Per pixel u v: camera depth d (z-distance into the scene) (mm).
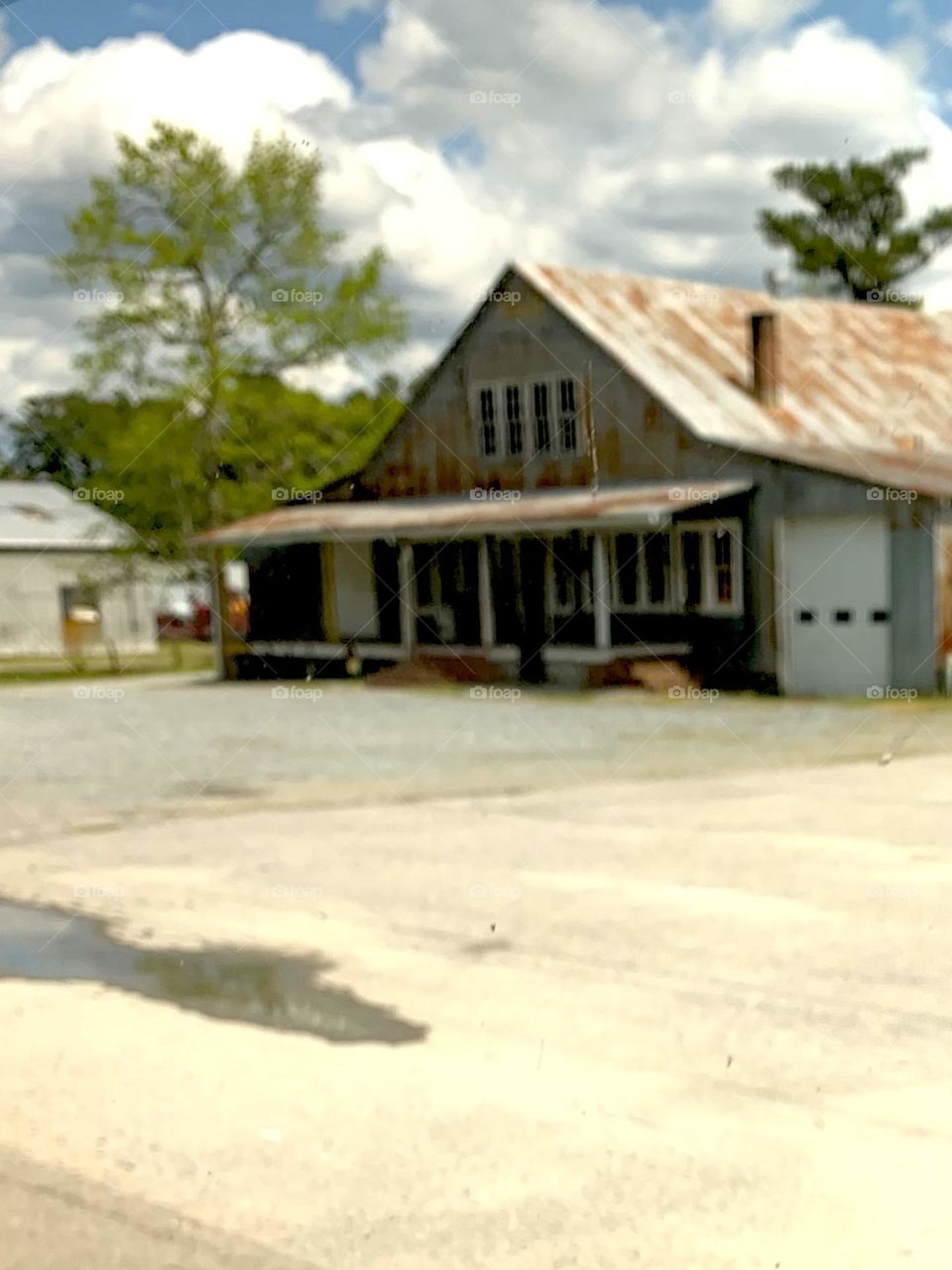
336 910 8891
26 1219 4680
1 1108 5672
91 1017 6840
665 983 7121
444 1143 5215
